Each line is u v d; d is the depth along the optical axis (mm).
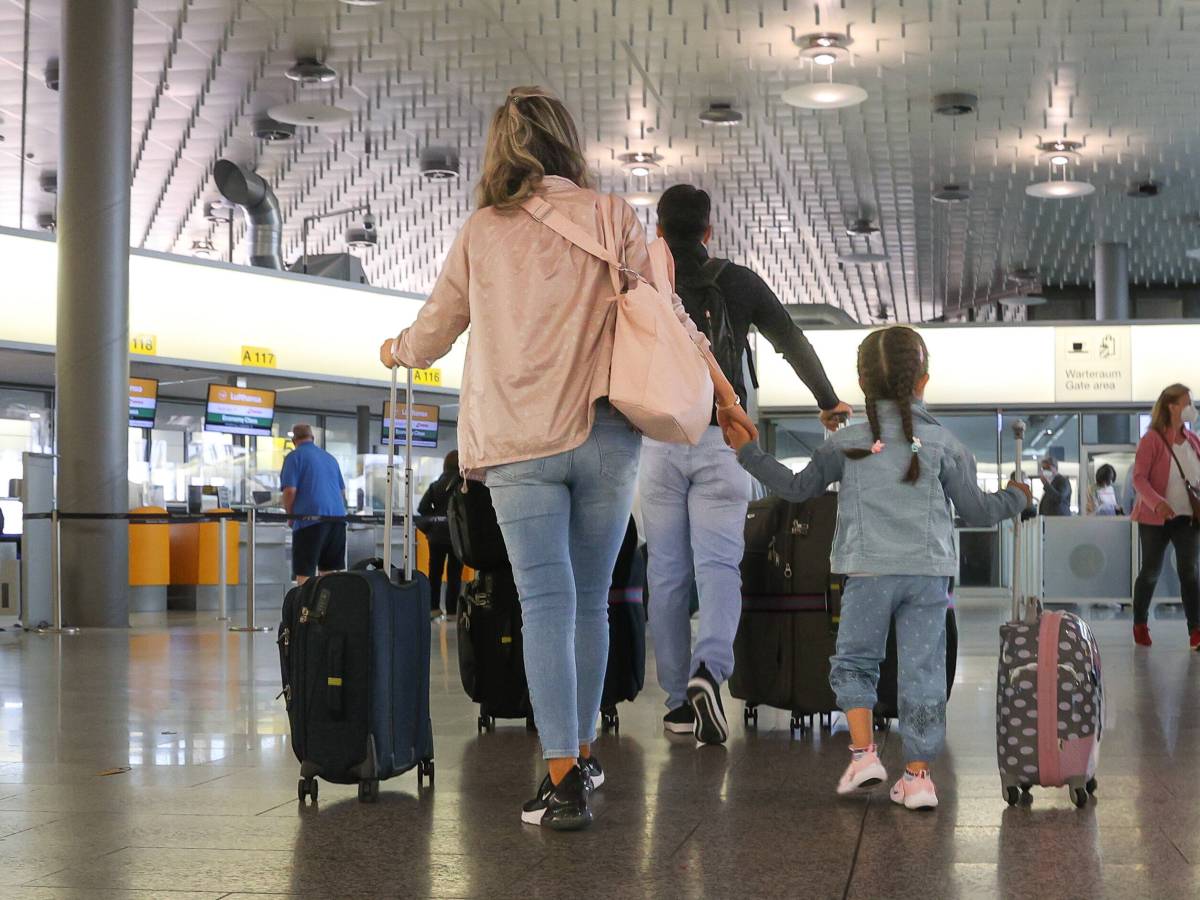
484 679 4676
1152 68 13984
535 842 2902
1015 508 3506
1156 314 25859
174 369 15570
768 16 12469
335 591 3389
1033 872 2602
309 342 15516
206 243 22016
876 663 3447
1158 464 8625
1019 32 12930
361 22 12648
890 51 13469
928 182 18484
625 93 14797
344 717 3377
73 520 11422
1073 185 15922
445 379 17094
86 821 3160
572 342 3098
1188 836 2928
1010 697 3279
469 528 4559
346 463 20719
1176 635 9961
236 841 2932
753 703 4832
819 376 4766
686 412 3049
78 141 11469
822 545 4590
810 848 2824
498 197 3191
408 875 2609
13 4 12023
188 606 15281
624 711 5281
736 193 19094
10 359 14922
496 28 12812
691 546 4559
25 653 8547
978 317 28438
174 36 13008
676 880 2553
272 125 15867
